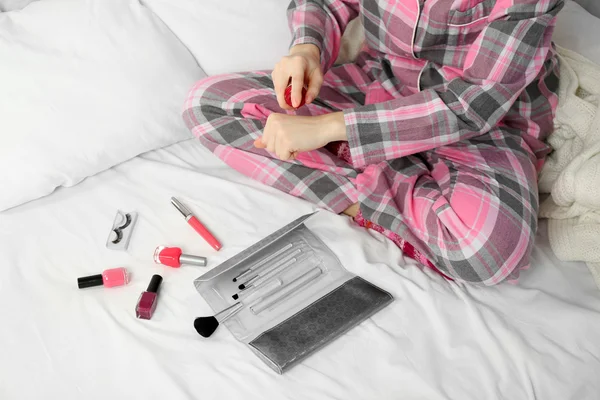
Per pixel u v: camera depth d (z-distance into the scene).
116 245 1.07
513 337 0.94
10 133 1.10
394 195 1.10
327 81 1.28
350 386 0.89
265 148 1.11
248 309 0.98
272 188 1.17
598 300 1.02
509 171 1.07
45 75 1.14
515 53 0.98
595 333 0.96
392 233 1.10
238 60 1.33
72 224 1.11
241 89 1.20
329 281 1.02
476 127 1.01
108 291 1.01
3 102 1.11
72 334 0.94
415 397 0.88
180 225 1.11
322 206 1.13
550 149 1.22
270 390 0.88
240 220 1.11
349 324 0.95
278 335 0.94
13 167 1.09
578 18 1.44
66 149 1.13
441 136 1.02
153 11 1.31
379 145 1.02
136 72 1.21
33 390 0.88
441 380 0.90
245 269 1.03
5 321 0.96
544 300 1.01
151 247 1.08
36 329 0.95
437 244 1.02
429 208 1.04
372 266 1.03
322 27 1.15
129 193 1.17
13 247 1.07
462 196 1.03
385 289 1.01
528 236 1.02
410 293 1.00
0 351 0.92
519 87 1.01
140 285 1.01
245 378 0.89
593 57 1.35
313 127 1.00
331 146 1.21
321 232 1.09
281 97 1.03
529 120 1.18
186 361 0.91
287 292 1.00
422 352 0.92
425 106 1.01
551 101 1.19
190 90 1.21
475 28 1.05
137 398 0.87
